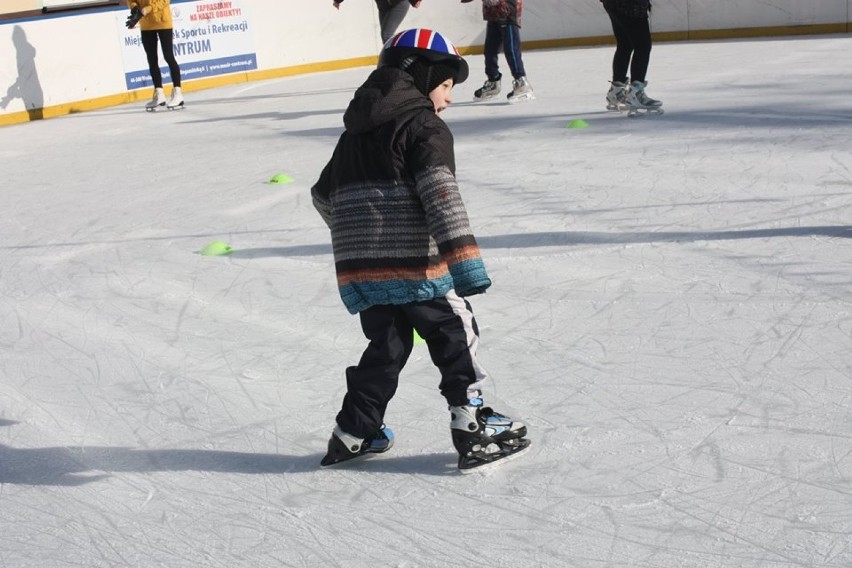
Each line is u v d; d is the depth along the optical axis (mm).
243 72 19047
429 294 3115
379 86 3072
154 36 15156
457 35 20812
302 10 19672
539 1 20562
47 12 16875
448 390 3270
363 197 3107
